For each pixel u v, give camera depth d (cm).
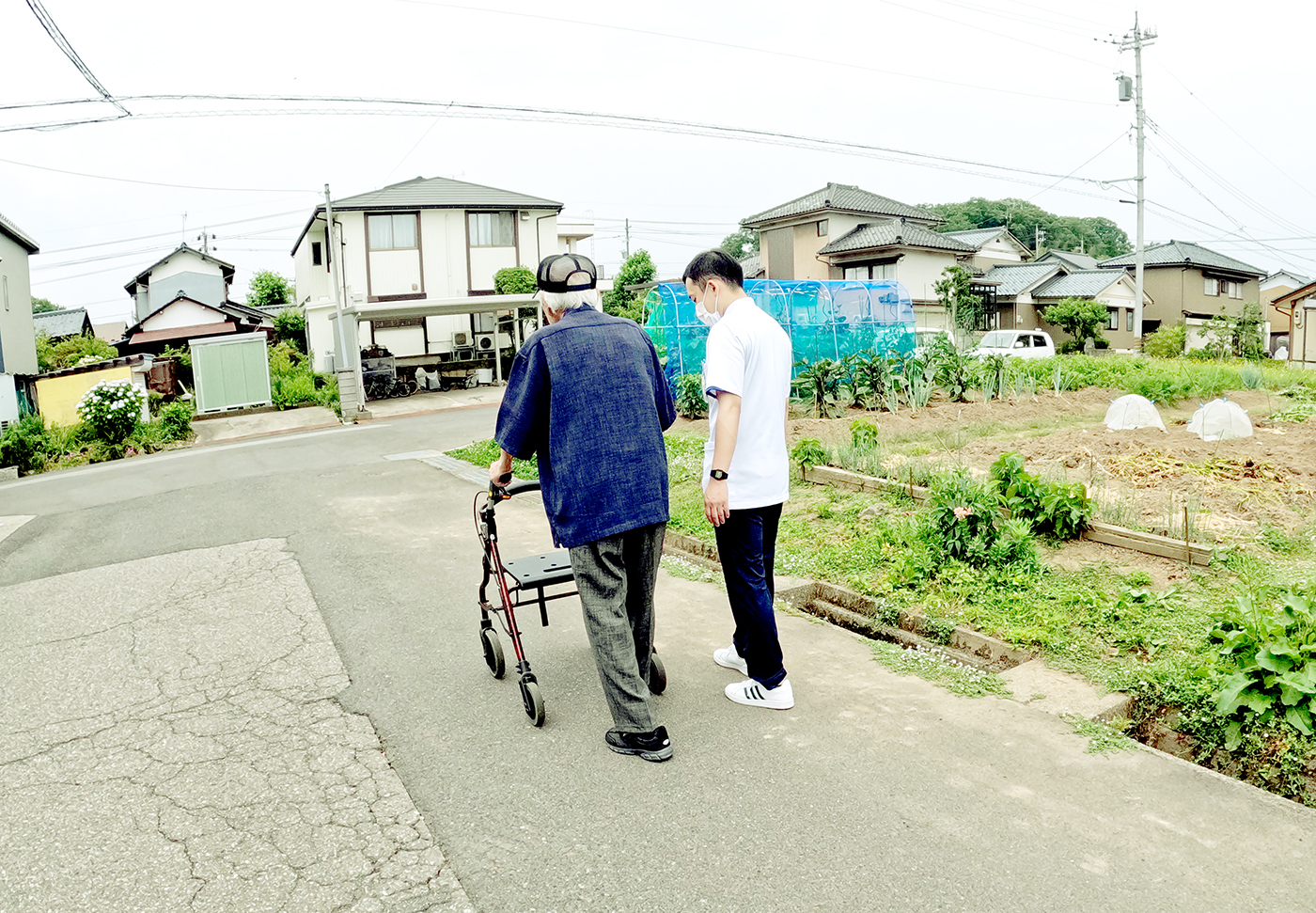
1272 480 621
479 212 2530
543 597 341
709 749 288
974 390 1265
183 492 914
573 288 294
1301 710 266
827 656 367
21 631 452
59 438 1648
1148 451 737
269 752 298
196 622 451
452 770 280
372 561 565
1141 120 2478
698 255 320
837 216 3100
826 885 212
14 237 1997
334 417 1944
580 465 276
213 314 2939
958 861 220
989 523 445
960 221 6431
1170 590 385
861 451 711
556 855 230
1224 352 2581
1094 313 3030
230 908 211
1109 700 307
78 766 293
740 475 307
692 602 452
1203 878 210
